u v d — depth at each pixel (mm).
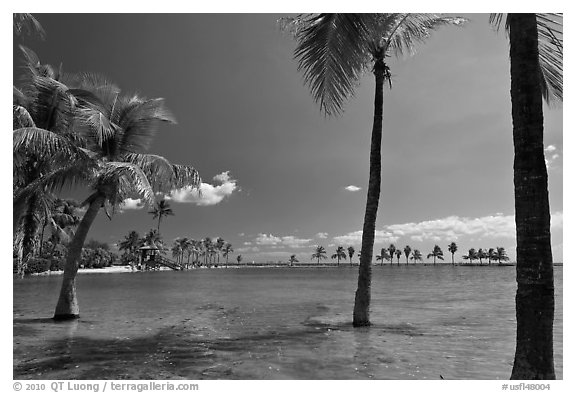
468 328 11500
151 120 14773
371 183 11844
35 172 13930
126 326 12109
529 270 4387
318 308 17531
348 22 6641
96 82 14305
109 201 14453
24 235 14242
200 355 8117
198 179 15883
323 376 6551
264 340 9719
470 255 187500
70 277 13898
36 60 14094
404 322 12742
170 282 43844
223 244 167375
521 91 4539
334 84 7039
